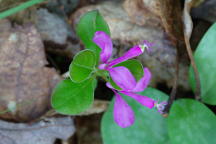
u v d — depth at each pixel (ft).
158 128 0.79
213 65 0.79
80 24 0.77
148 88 0.79
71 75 0.71
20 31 0.85
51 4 0.90
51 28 0.88
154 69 0.88
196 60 0.79
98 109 0.87
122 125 0.72
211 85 0.79
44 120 0.84
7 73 0.83
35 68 0.84
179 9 0.85
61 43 0.88
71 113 0.75
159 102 0.79
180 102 0.77
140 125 0.79
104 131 0.78
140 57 0.88
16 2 0.86
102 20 0.77
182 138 0.76
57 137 0.85
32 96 0.84
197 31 0.86
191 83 0.80
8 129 0.83
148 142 0.78
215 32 0.78
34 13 0.88
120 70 0.68
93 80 0.76
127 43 0.88
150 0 0.86
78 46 0.89
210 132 0.76
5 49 0.84
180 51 0.86
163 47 0.87
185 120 0.76
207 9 0.86
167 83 0.88
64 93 0.75
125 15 0.89
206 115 0.77
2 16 0.78
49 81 0.85
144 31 0.88
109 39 0.70
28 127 0.83
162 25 0.87
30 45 0.85
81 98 0.76
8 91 0.83
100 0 0.93
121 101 0.73
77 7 0.92
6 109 0.83
